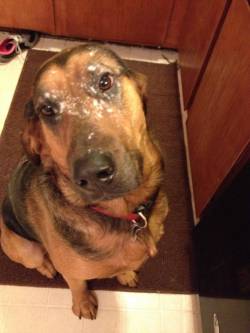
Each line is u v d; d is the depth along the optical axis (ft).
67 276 1.56
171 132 2.60
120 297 1.93
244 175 1.51
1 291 1.92
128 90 1.18
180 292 1.97
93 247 1.32
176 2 2.66
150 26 2.85
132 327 1.86
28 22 2.89
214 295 1.73
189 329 1.88
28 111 1.23
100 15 2.79
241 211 1.49
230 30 1.77
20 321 1.84
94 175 1.01
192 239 2.13
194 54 2.38
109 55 1.18
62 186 1.26
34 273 1.97
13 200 1.54
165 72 2.94
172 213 2.23
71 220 1.29
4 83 2.75
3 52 2.87
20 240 1.71
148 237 1.39
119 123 1.12
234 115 1.65
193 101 2.39
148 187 1.31
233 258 1.54
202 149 2.09
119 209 1.28
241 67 1.61
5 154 2.40
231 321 1.49
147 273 2.01
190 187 2.32
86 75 1.12
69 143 1.09
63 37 3.05
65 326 1.84
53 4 2.74
